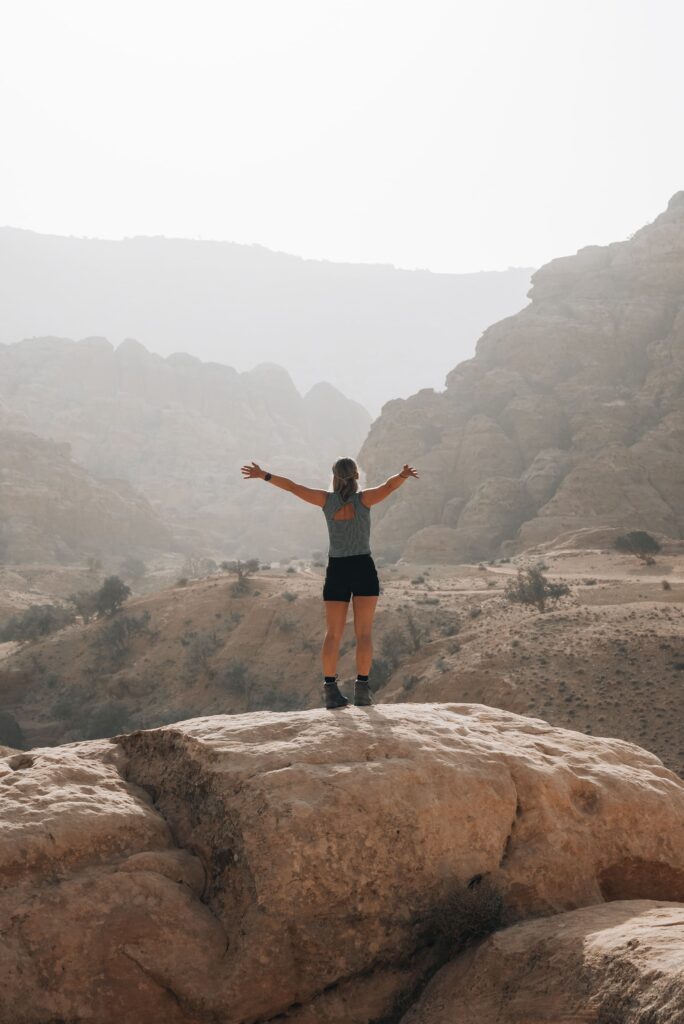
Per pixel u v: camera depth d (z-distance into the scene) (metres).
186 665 75.50
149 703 73.50
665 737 41.22
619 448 129.38
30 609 99.12
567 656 49.97
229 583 88.88
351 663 67.25
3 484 179.00
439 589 86.00
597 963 4.88
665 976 4.47
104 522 189.62
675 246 163.38
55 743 70.12
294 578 92.94
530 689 47.34
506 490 134.38
